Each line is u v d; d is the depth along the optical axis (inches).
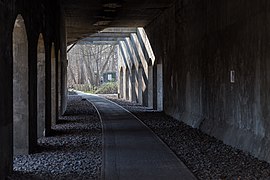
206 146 461.4
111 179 307.9
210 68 556.1
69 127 677.9
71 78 3100.4
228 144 460.4
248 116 417.7
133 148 455.2
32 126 442.9
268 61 363.9
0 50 295.0
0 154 296.7
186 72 704.4
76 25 1135.6
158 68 1036.5
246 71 420.8
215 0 528.7
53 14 671.8
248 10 412.8
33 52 446.9
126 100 1562.5
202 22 593.6
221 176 315.3
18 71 416.5
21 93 419.5
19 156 415.2
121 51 1696.6
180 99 761.0
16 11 350.6
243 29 427.8
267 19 366.0
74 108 1135.0
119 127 671.8
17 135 421.4
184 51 714.2
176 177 312.2
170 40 835.4
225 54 489.4
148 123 727.7
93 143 497.4
